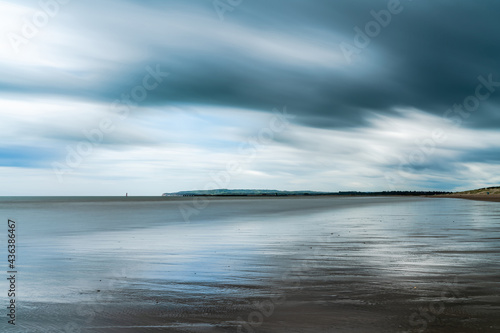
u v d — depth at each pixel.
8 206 82.38
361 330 6.05
